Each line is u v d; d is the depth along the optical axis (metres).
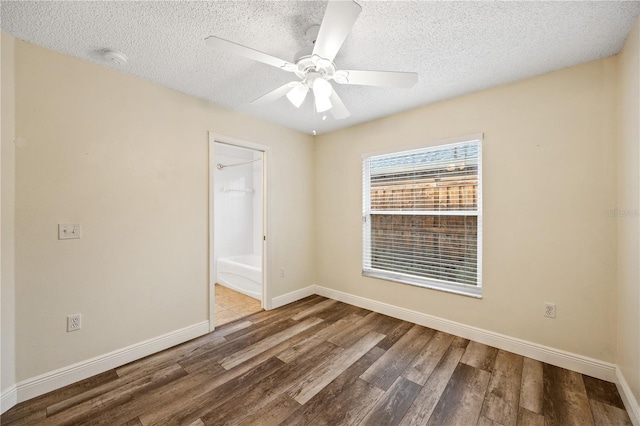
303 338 2.53
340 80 1.60
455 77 2.16
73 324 1.87
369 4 1.39
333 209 3.59
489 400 1.70
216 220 4.58
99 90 1.98
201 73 2.12
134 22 1.54
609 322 1.88
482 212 2.40
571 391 1.77
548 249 2.10
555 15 1.47
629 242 1.63
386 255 3.12
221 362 2.13
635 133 1.54
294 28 1.59
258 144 3.09
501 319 2.32
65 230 1.83
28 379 1.69
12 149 1.63
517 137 2.22
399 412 1.61
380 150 3.07
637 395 1.50
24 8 1.41
